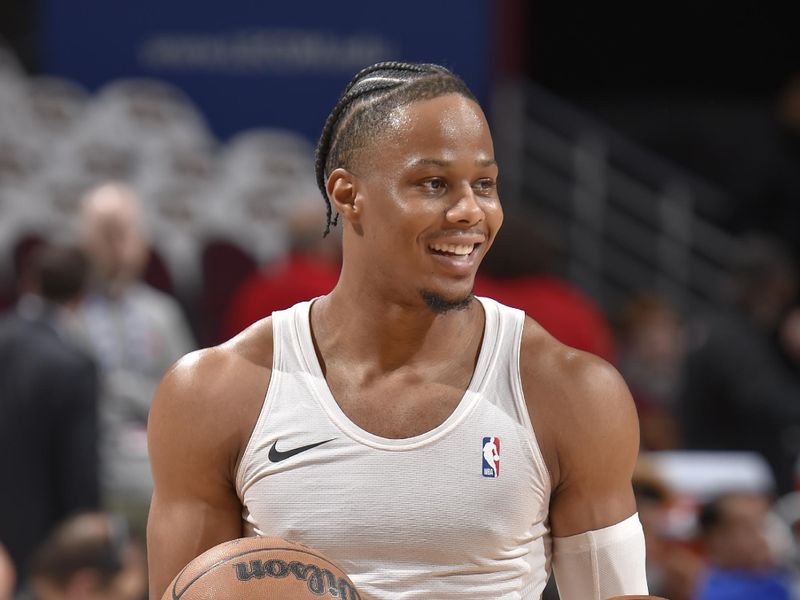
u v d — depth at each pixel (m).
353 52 19.31
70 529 9.81
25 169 18.55
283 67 19.36
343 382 4.52
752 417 14.41
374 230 4.36
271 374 4.57
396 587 4.32
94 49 19.22
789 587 11.08
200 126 19.30
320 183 4.75
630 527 4.60
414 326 4.48
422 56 19.25
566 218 25.69
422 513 4.32
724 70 29.53
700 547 11.41
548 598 7.83
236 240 19.05
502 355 4.54
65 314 12.36
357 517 4.32
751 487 12.61
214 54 19.30
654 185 27.70
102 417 12.80
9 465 11.58
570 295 10.84
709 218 27.31
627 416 4.55
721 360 14.55
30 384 11.60
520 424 4.45
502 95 22.22
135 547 10.13
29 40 23.02
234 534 4.66
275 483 4.41
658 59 29.59
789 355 14.80
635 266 25.89
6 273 18.02
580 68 29.59
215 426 4.55
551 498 4.61
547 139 26.31
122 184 18.78
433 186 4.27
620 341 19.11
